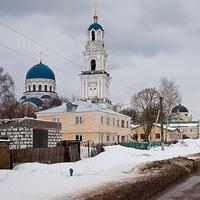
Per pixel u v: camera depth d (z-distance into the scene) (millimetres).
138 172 24688
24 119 37156
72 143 36312
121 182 19375
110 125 70625
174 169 25641
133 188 17406
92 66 103625
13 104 76750
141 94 95500
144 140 94438
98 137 65000
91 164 29891
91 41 103312
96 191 16266
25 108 92562
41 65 113875
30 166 26047
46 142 40562
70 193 15719
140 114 98562
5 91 71688
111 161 32781
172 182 22031
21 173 22812
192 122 150625
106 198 14750
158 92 94438
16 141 37031
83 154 40438
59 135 43531
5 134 37469
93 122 65250
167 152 50344
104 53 103625
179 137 119312
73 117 66438
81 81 102562
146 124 93812
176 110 157625
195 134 147750
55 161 32500
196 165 32531
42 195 15148
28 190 16422
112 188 17109
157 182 20062
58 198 14516
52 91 112625
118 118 75000
